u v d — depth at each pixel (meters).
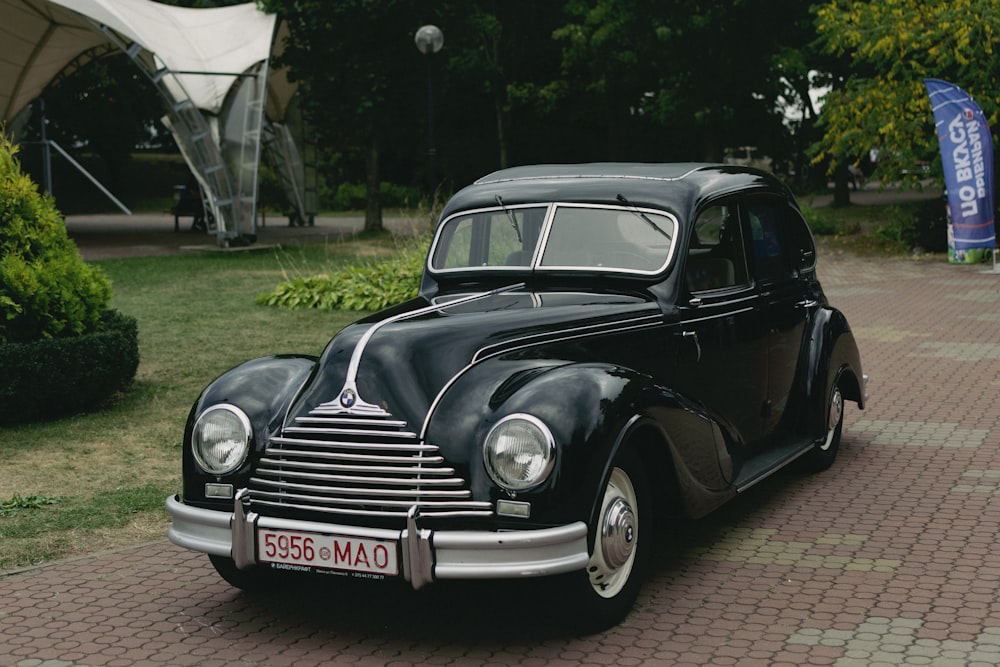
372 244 25.83
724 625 4.53
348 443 4.32
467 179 48.25
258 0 27.25
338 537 4.22
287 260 22.34
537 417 4.15
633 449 4.60
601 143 47.00
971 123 18.84
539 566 4.04
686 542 5.67
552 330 4.82
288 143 34.84
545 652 4.31
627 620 4.61
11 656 4.44
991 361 10.71
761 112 33.69
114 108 50.97
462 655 4.31
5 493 6.83
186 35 27.78
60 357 8.54
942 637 4.32
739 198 6.07
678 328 5.35
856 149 22.50
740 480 5.57
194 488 4.60
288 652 4.40
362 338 4.58
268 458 4.48
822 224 26.09
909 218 24.17
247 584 5.00
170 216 43.91
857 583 4.99
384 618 4.74
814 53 28.62
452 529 4.17
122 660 4.37
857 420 8.52
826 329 6.86
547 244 5.66
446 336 4.58
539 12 38.91
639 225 5.54
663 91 31.20
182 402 9.44
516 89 38.31
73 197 54.31
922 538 5.64
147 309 15.47
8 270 8.41
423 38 17.80
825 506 6.27
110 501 6.66
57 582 5.33
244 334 13.18
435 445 4.24
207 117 25.91
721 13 28.20
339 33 26.50
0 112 33.62
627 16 29.78
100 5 24.06
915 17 20.88
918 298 15.52
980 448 7.55
